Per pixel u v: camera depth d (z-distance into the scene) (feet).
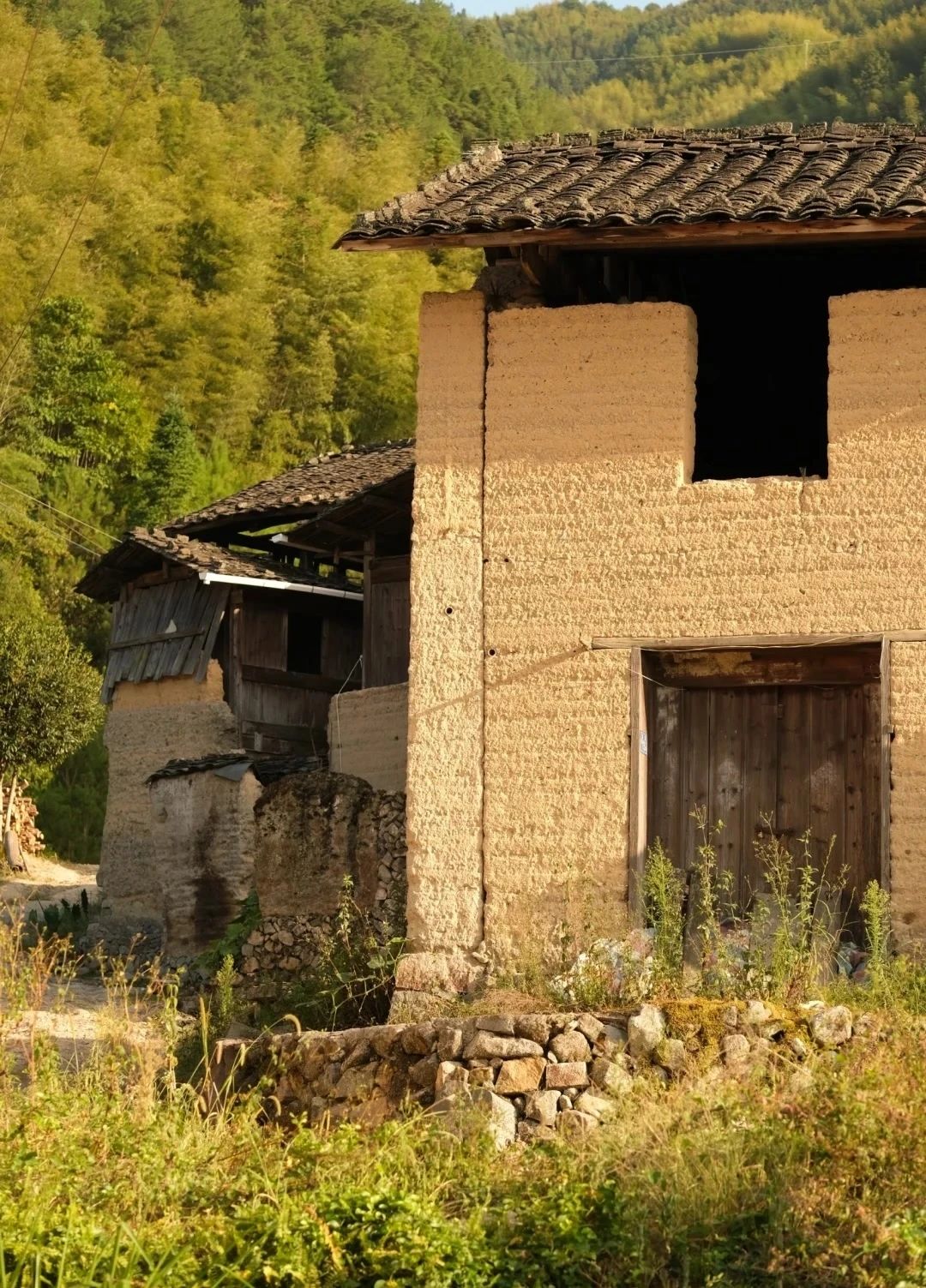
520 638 45.24
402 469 72.79
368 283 169.99
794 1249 27.61
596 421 45.29
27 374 153.89
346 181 209.56
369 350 165.89
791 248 45.21
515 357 45.91
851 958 42.22
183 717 79.97
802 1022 35.65
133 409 157.28
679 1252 28.14
